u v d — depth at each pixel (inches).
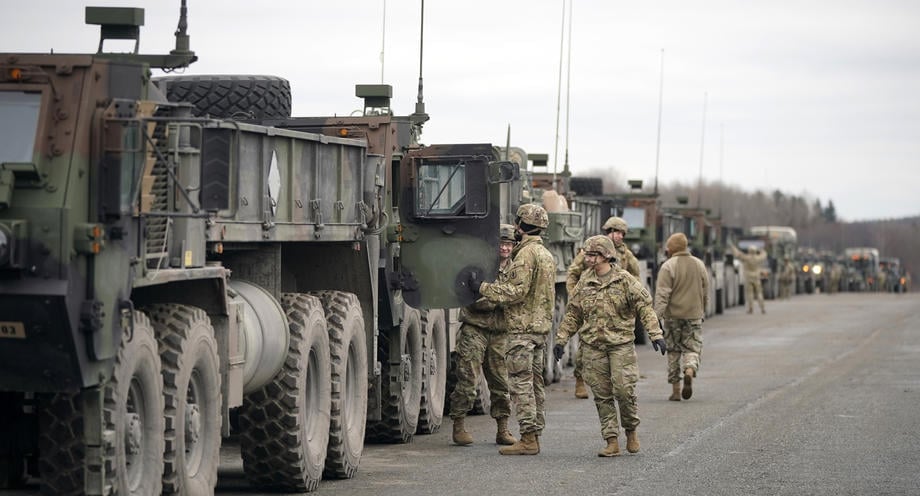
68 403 544.4
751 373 1499.8
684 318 1218.6
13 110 527.5
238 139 583.8
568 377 1526.8
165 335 605.0
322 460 765.9
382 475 816.3
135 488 572.7
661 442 951.6
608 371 887.7
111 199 530.0
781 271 4077.3
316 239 767.7
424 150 933.8
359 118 941.2
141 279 561.9
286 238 719.7
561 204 1526.8
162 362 600.7
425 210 932.0
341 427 793.6
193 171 607.8
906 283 5743.1
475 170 919.0
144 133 541.6
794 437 972.6
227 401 652.1
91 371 532.4
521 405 895.1
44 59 534.6
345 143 821.2
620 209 1972.2
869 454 890.1
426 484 778.8
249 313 690.8
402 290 932.6
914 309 3171.8
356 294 869.8
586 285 892.0
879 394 1267.2
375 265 876.0
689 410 1147.9
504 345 941.8
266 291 732.7
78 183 520.4
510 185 1301.7
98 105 536.7
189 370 612.7
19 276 509.7
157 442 585.9
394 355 952.9
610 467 838.5
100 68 542.0
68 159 519.2
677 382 1227.9
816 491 751.1
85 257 523.8
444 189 931.3
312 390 767.7
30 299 507.8
